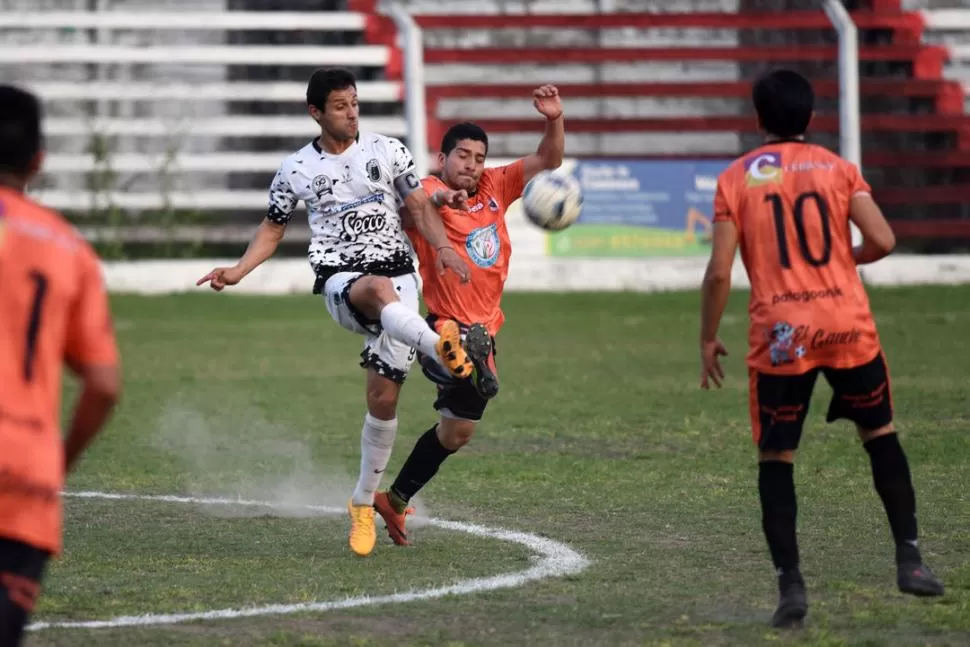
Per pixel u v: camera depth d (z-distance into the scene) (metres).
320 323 75.31
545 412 43.38
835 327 18.44
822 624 18.55
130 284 92.31
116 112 102.06
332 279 25.56
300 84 99.69
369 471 24.52
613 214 93.12
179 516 28.09
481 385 23.48
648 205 93.31
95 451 36.91
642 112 106.44
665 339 65.94
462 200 24.75
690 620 18.91
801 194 18.78
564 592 20.86
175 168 97.62
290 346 64.88
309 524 27.28
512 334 68.81
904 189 100.38
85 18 98.62
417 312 26.17
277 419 42.91
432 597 20.59
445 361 23.39
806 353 18.47
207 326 73.94
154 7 105.69
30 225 12.88
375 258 25.83
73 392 49.38
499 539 25.27
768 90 19.27
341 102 25.42
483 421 41.53
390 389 24.61
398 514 24.92
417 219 25.27
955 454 34.12
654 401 45.66
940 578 21.23
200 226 98.44
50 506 12.74
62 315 12.92
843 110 94.44
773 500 18.66
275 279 93.25
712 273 18.83
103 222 96.69
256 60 99.44
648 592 20.75
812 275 18.62
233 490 31.34
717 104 107.19
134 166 97.31
